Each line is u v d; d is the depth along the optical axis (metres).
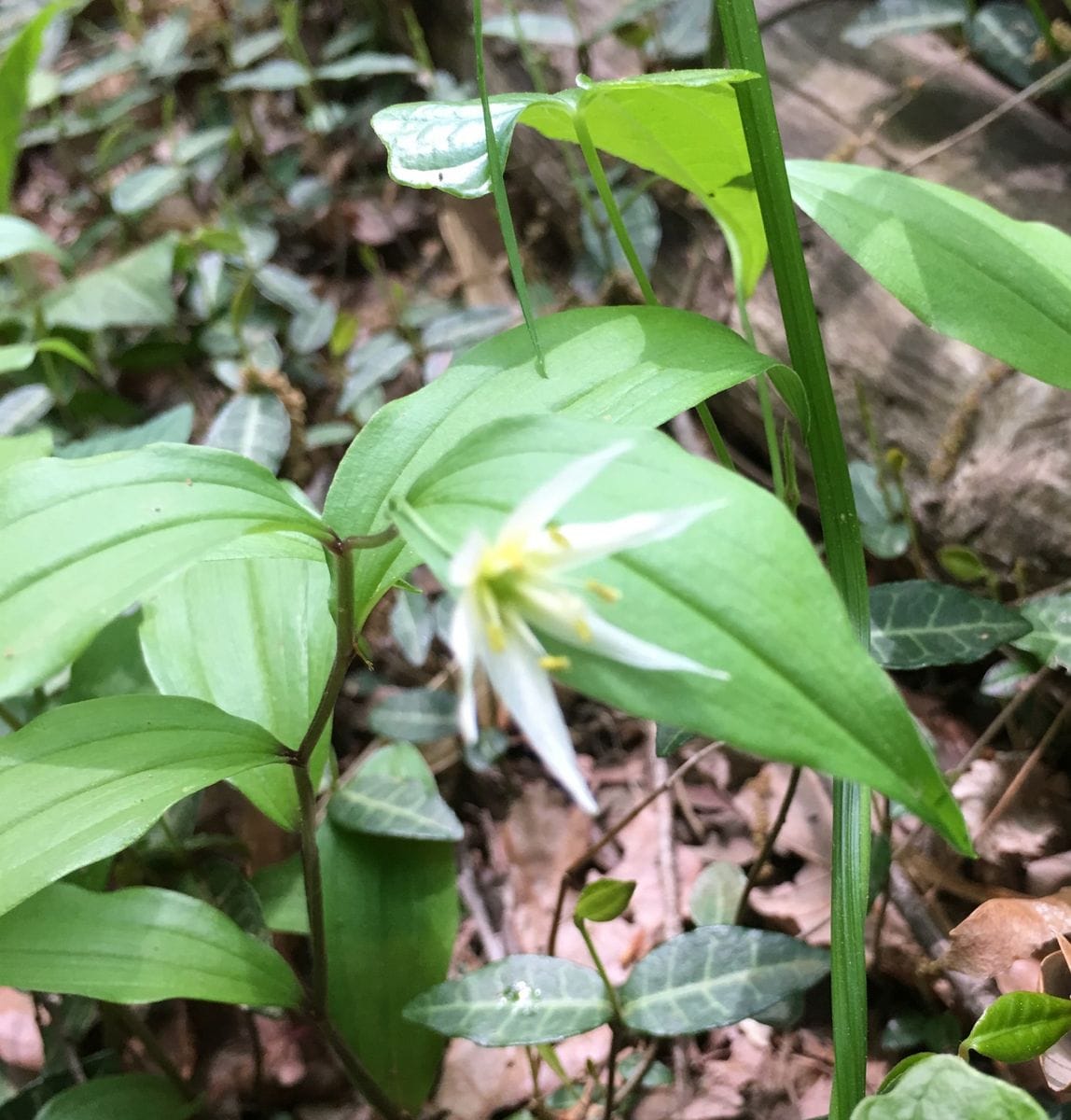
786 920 0.16
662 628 0.07
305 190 0.31
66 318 0.24
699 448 0.22
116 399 0.25
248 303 0.25
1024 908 0.12
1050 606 0.14
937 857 0.15
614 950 0.17
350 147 0.32
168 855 0.15
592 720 0.21
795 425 0.19
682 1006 0.13
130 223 0.30
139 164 0.35
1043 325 0.12
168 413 0.19
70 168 0.33
